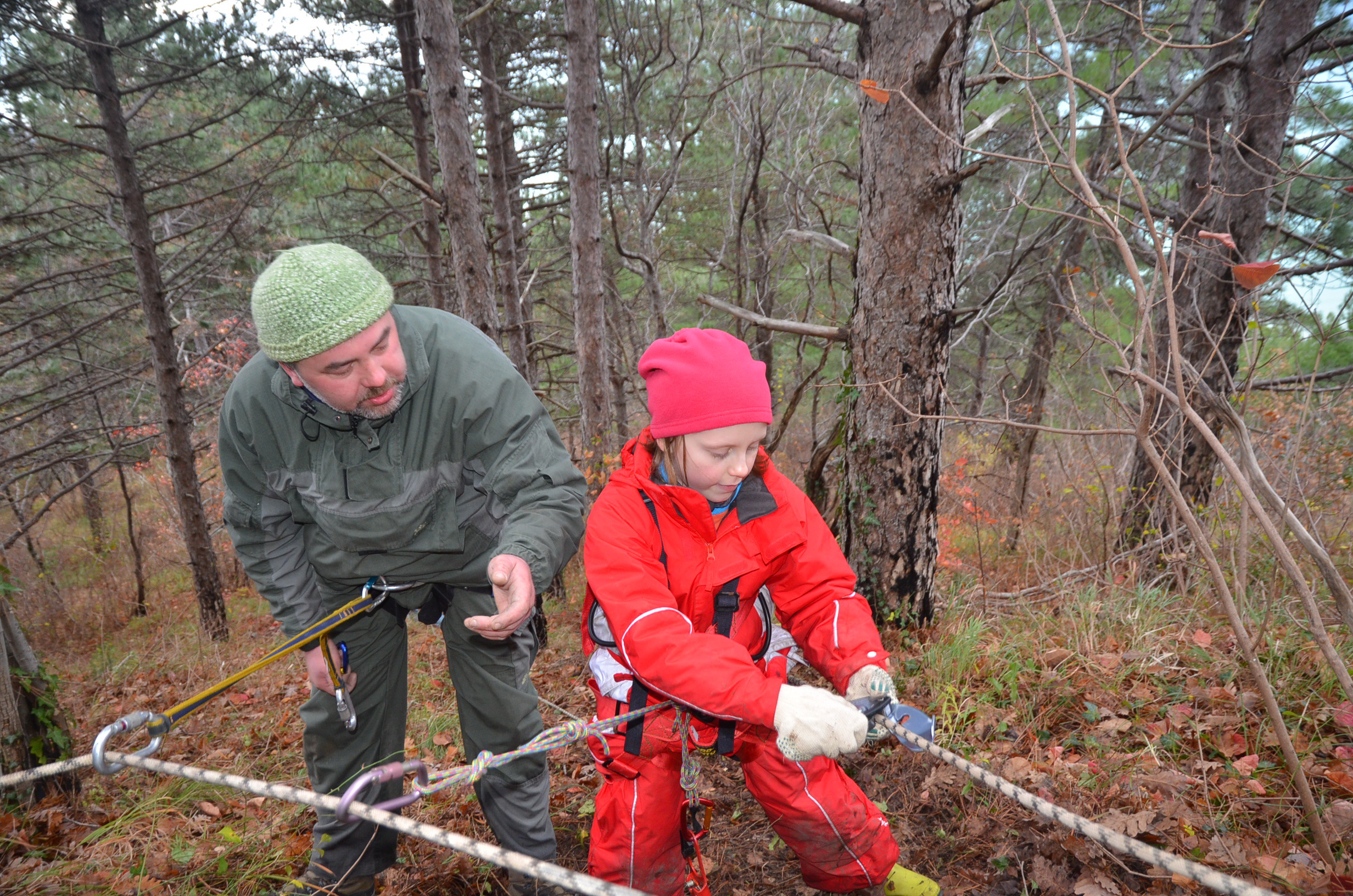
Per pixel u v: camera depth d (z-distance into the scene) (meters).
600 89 8.34
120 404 12.41
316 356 1.53
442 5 5.41
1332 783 2.41
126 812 2.83
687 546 1.68
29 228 9.12
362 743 2.14
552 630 6.09
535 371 10.62
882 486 4.10
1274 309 4.50
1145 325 1.90
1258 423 6.10
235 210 10.18
